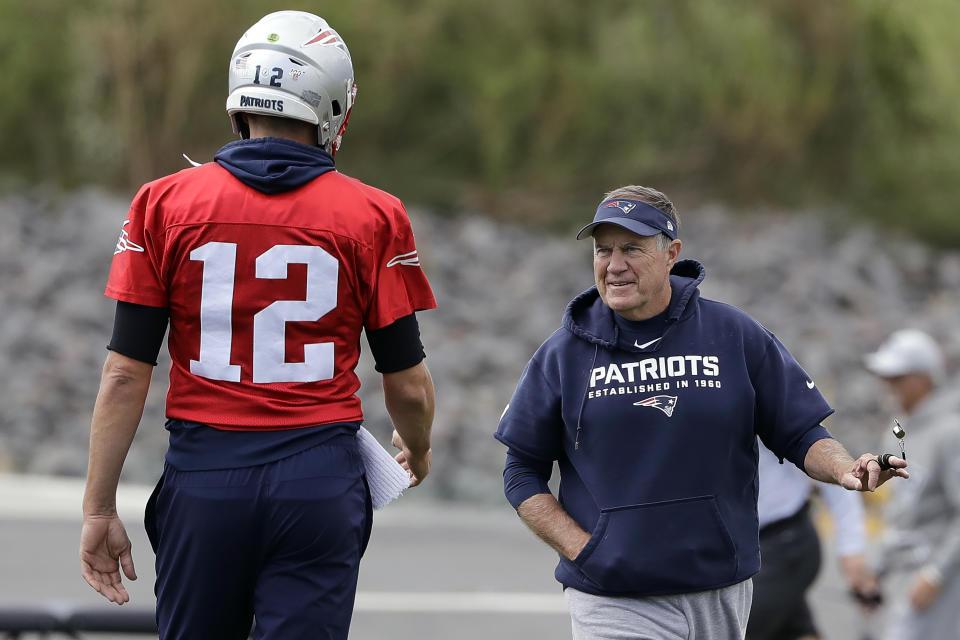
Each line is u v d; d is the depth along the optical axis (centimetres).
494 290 8544
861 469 1515
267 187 1384
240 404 1370
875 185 11031
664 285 1664
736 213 10538
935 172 11069
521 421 1709
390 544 4484
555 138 10606
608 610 1652
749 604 1695
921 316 8800
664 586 1628
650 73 10756
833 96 10994
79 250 8381
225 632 1410
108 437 1401
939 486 2578
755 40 10844
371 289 1423
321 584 1384
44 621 1938
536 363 1716
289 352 1377
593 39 10881
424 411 1521
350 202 1410
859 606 2494
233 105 1427
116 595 1437
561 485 1723
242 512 1362
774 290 8919
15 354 6806
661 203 1655
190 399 1384
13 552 3984
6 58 9962
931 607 2519
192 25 9656
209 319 1374
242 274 1371
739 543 1648
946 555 2503
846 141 11044
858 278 9406
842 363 7612
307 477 1371
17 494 4841
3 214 8831
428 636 3369
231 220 1374
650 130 10806
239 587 1391
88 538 1418
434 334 7612
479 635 3397
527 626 3519
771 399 1667
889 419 6831
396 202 1453
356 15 10400
